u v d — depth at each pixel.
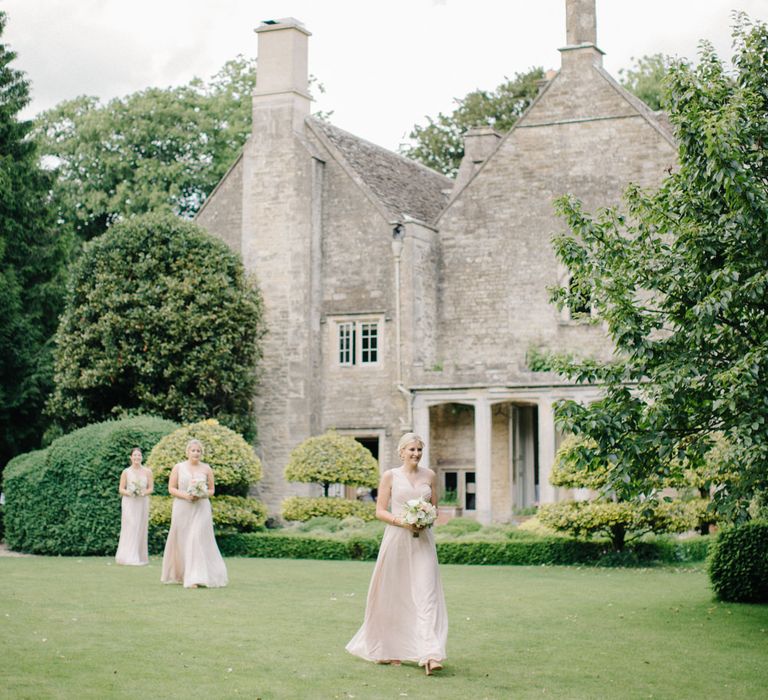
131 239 30.58
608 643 11.72
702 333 11.77
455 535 23.80
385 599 10.24
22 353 31.84
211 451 24.30
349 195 32.19
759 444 11.31
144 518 20.61
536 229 30.86
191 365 29.73
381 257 31.56
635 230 13.52
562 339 30.36
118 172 43.19
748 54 13.09
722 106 12.48
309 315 31.92
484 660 10.56
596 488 21.47
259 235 32.62
